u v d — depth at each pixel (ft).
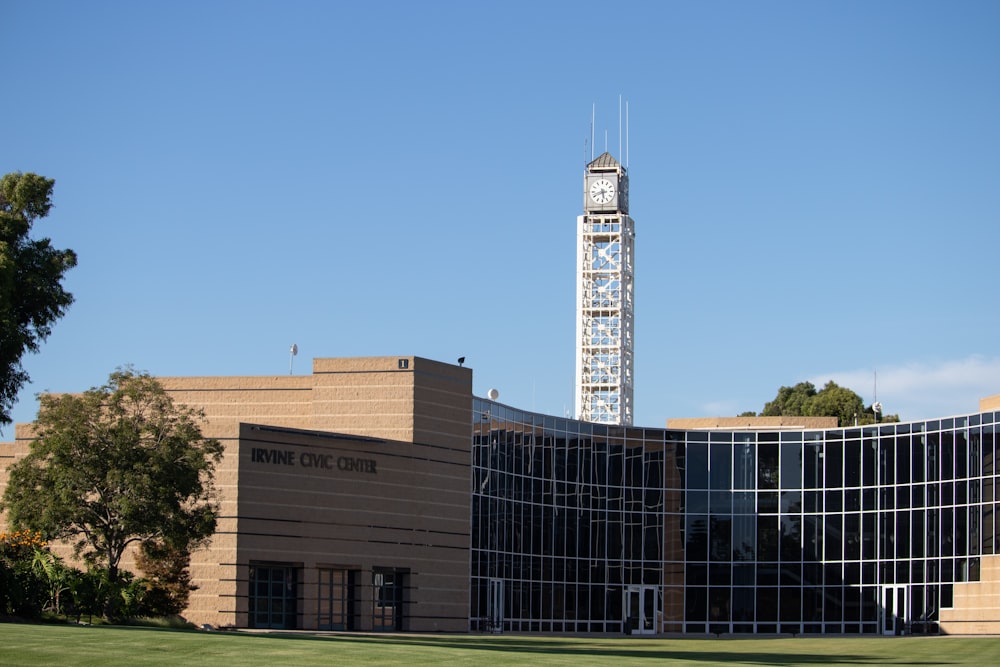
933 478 314.35
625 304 648.79
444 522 265.34
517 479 300.81
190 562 228.84
